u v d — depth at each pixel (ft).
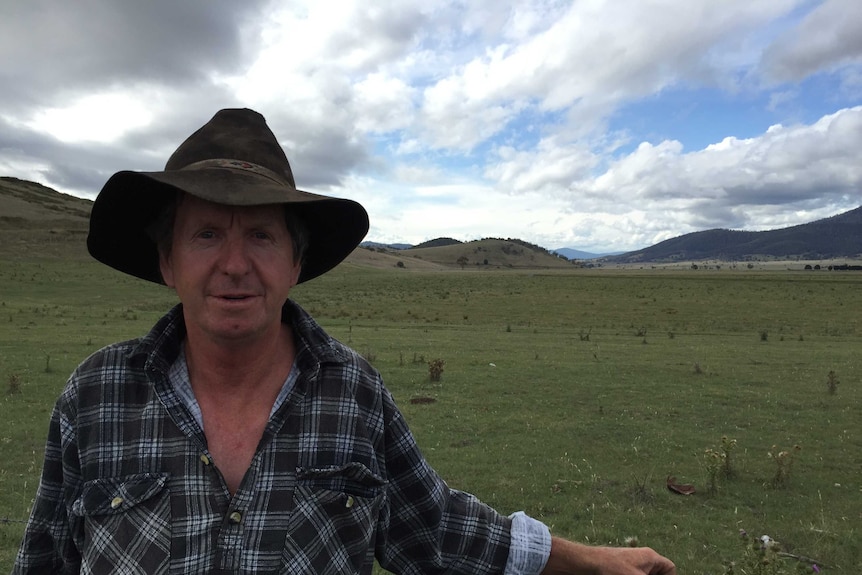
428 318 119.96
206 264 5.20
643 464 29.50
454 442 32.94
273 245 5.44
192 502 4.84
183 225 5.38
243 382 5.42
